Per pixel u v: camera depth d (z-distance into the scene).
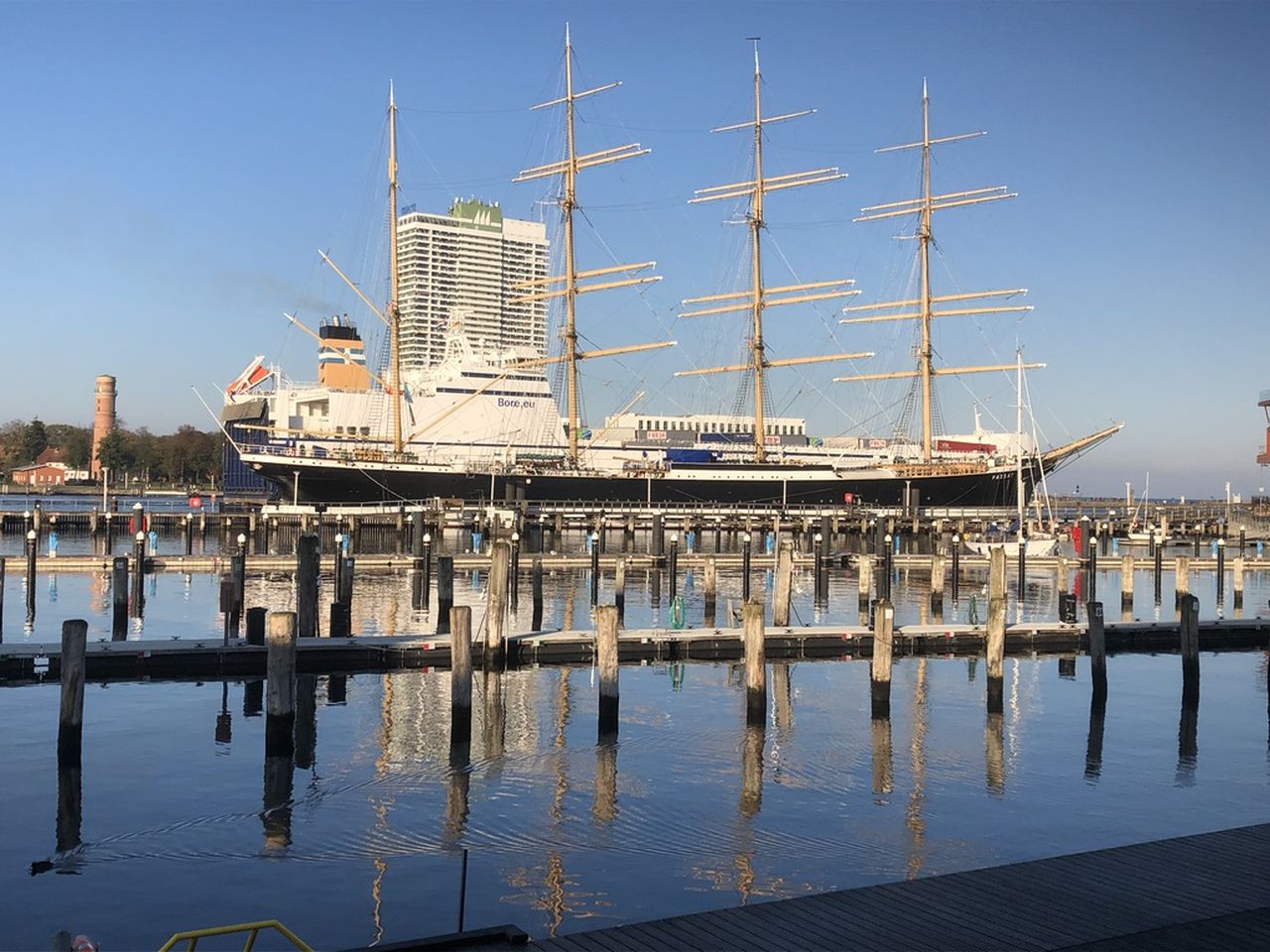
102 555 90.06
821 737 33.50
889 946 15.62
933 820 26.09
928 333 142.88
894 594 75.69
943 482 142.50
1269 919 16.58
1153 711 38.31
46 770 29.44
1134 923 16.42
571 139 136.12
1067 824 26.09
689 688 40.06
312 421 153.00
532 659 43.81
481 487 132.38
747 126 141.12
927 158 140.62
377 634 51.78
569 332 138.88
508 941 15.76
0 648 40.47
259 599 64.50
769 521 123.12
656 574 71.25
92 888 21.69
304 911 20.66
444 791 27.80
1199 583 90.19
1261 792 29.08
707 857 23.45
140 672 40.62
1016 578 89.88
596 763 30.42
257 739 32.66
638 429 174.75
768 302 141.75
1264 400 144.62
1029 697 40.06
